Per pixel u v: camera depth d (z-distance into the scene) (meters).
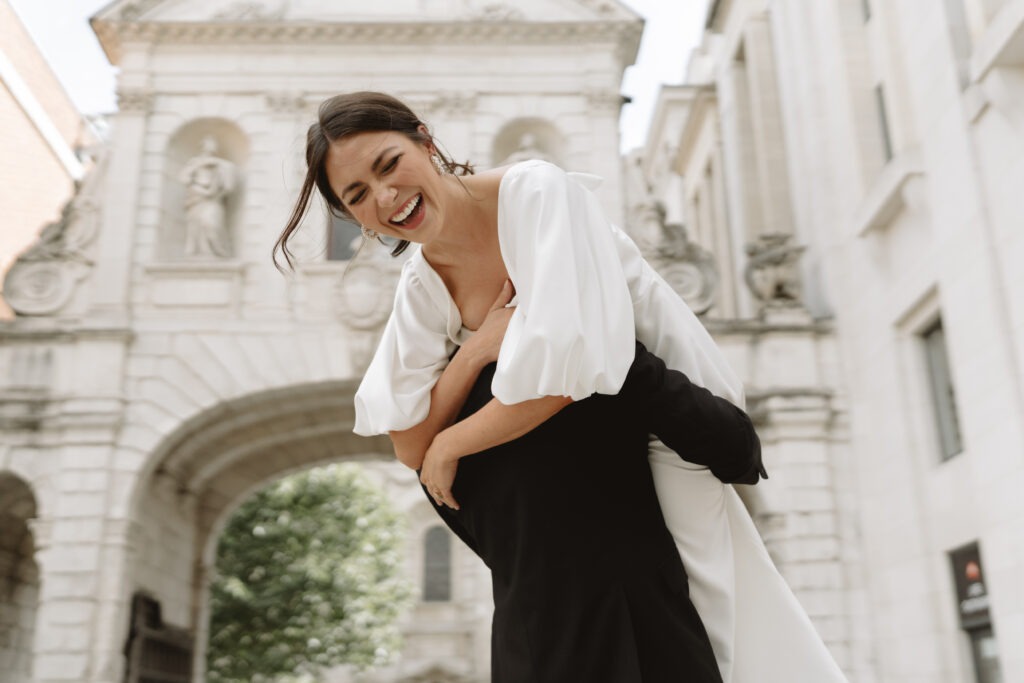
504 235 1.15
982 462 10.39
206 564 18.00
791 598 1.23
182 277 15.30
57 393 14.47
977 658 11.65
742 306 18.00
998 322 9.99
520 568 1.09
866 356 14.46
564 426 1.11
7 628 16.77
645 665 1.08
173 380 14.80
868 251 14.05
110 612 13.62
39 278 15.16
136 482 14.27
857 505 14.24
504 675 1.11
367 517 24.28
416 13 17.16
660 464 1.17
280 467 18.59
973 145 10.59
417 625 33.94
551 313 1.01
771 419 14.45
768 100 18.09
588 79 16.70
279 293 15.25
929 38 11.61
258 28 16.48
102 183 15.78
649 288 1.21
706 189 22.70
